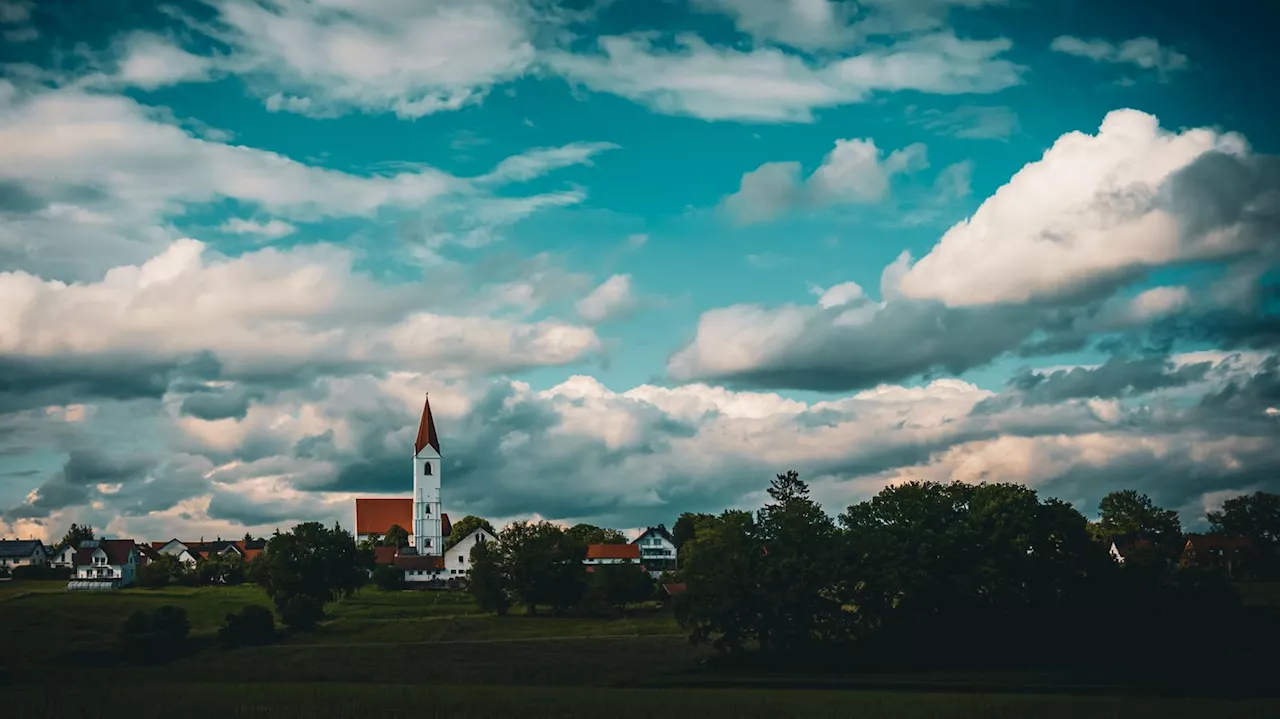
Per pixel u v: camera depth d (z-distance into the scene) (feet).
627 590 542.57
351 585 569.64
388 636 464.24
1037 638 372.99
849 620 377.09
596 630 474.08
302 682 326.24
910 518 409.90
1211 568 402.31
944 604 378.12
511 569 544.62
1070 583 391.04
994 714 237.86
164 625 404.98
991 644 368.89
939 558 388.37
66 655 395.14
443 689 286.66
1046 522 403.13
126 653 394.11
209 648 420.36
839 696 272.92
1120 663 330.54
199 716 230.68
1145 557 417.28
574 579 544.62
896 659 353.72
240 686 294.46
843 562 380.37
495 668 360.07
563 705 250.98
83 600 555.28
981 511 401.08
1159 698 264.72
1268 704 249.55
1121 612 380.58
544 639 439.63
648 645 411.54
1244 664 321.73
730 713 240.53
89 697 261.44
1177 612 381.81
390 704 250.37
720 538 386.52
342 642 444.96
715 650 391.86
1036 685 293.43
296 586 538.47
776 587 370.53
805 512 409.90
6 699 256.52
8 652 400.47
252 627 435.12
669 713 241.96
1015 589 382.22
